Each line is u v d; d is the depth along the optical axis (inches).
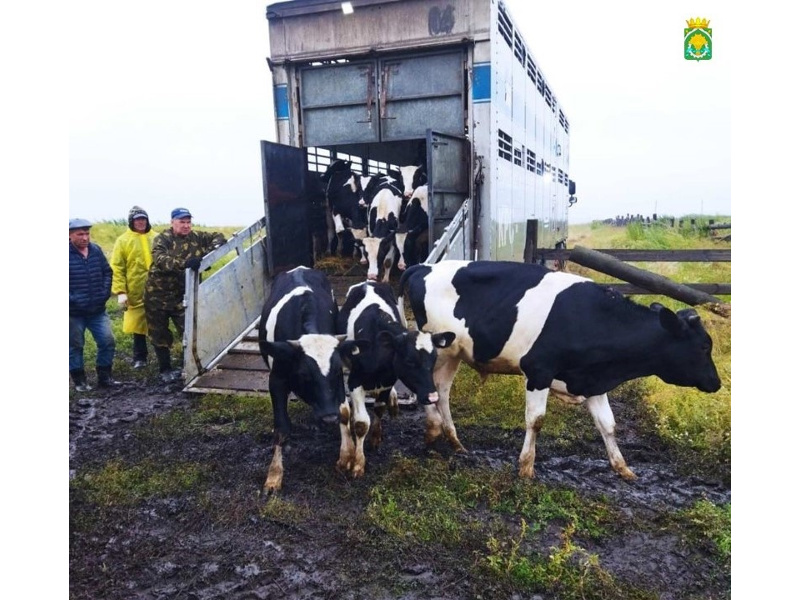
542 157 500.4
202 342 262.1
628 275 292.0
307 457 196.9
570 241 775.7
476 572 133.7
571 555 138.0
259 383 252.5
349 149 447.8
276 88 331.3
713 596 127.1
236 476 184.5
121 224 542.6
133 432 219.8
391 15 301.7
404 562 138.7
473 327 185.5
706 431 197.9
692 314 171.2
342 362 168.2
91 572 138.9
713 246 473.1
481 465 185.6
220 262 443.2
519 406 229.0
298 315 187.3
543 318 174.7
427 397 173.3
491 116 294.4
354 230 368.8
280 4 318.7
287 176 314.3
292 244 321.4
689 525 151.3
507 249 349.1
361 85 317.4
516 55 362.9
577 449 198.8
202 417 231.0
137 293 293.1
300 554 143.8
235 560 141.9
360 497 169.5
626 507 161.9
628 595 125.7
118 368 300.8
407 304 289.6
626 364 175.2
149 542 150.3
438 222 270.5
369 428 201.5
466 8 290.4
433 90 305.4
